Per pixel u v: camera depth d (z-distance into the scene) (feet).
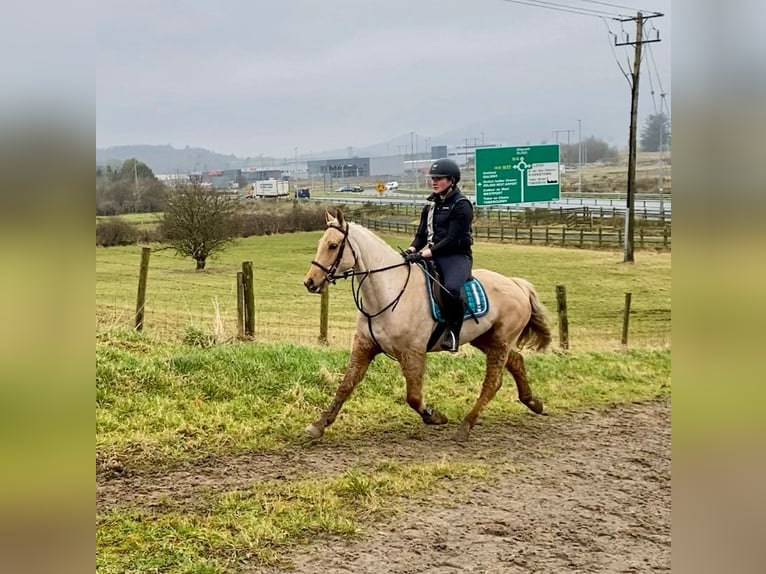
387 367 28.89
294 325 48.14
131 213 100.37
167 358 25.27
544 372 32.65
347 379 22.15
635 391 31.86
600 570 14.48
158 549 14.19
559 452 22.54
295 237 133.28
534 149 142.61
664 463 21.88
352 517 16.38
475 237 126.11
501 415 26.40
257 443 21.07
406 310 21.67
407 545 15.20
